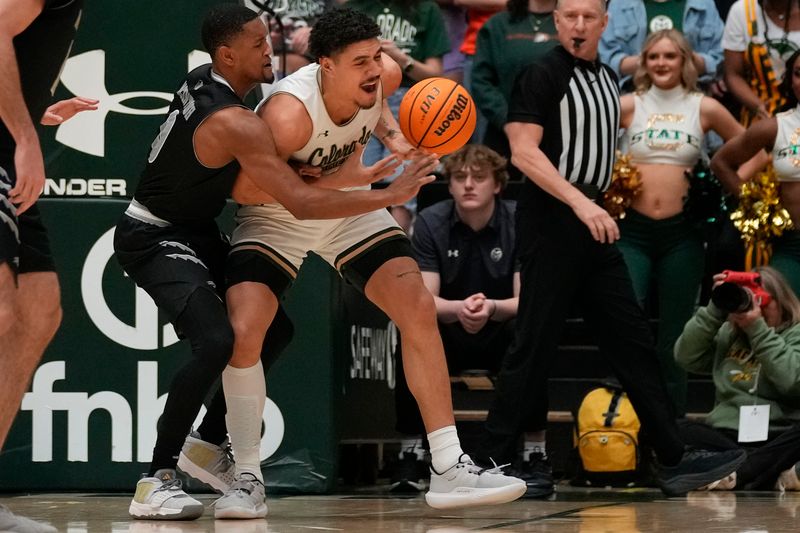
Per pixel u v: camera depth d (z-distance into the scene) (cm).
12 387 909
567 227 1366
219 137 1016
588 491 1502
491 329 1575
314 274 1362
